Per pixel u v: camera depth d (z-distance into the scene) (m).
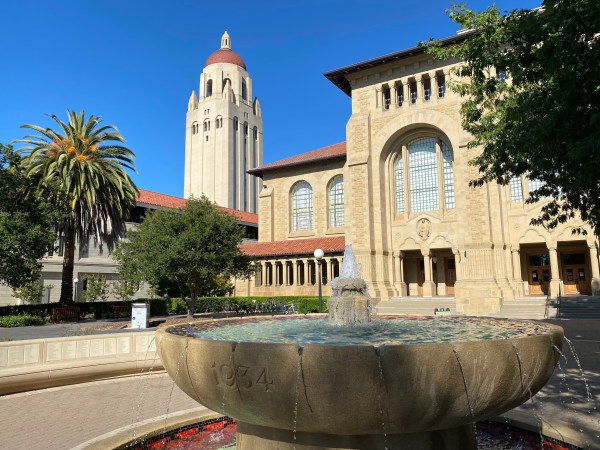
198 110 104.38
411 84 37.50
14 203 27.83
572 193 11.79
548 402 9.10
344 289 8.27
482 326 7.21
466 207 32.56
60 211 29.83
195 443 6.92
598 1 7.82
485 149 15.88
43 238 27.16
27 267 27.81
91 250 46.38
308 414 3.86
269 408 3.98
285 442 4.53
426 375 3.69
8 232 26.38
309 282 42.53
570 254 34.53
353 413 3.77
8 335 22.27
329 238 43.88
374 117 38.03
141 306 25.97
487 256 31.36
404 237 37.34
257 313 36.34
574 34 8.91
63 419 8.39
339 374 3.68
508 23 11.37
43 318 29.78
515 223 33.06
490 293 30.45
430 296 35.75
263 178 51.75
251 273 34.69
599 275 30.23
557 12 9.12
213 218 29.44
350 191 37.53
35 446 6.91
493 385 3.92
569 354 14.59
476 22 13.49
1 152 27.19
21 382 10.45
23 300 38.31
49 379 10.99
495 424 7.16
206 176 100.12
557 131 9.93
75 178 30.45
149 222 29.98
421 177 37.38
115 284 38.59
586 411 8.39
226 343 4.13
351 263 10.18
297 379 3.76
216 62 105.19
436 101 35.34
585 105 9.37
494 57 12.03
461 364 3.75
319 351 3.72
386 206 38.06
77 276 44.88
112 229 33.75
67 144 31.78
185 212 29.92
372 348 3.68
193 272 29.28
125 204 34.09
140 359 12.57
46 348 11.27
